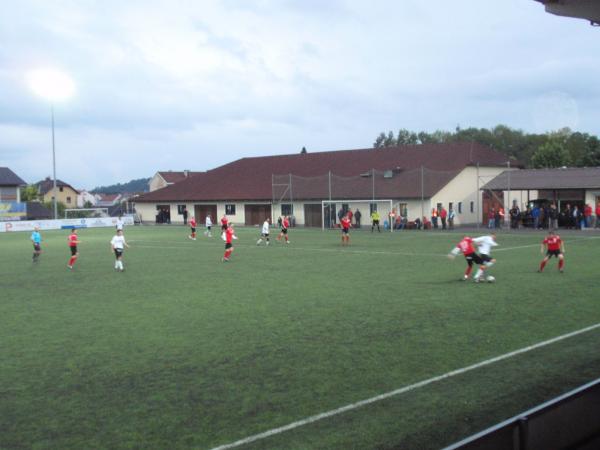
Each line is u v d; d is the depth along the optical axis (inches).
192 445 259.0
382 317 518.3
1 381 356.8
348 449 251.9
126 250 1334.9
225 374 361.1
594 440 218.1
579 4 443.8
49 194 4992.6
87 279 843.4
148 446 258.8
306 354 401.4
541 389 320.5
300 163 2667.3
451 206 2065.7
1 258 1183.6
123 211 3629.4
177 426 280.7
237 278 812.6
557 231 1651.1
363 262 981.2
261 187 2522.1
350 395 317.4
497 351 396.8
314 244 1406.3
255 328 487.8
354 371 359.9
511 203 2212.1
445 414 288.4
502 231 1721.2
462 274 797.9
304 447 254.4
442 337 439.2
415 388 326.3
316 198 2256.4
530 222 1851.6
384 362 377.1
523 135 3929.6
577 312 518.9
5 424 288.0
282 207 2380.7
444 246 1269.7
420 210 2021.4
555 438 198.1
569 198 2020.2
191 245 1469.0
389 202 2094.0
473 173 2154.3
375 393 319.6
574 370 352.8
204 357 401.1
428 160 2261.3
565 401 202.4
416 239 1498.5
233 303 611.8
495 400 305.6
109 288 749.3
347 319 514.0
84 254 1252.5
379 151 2517.2
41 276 886.4
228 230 1069.8
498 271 815.7
